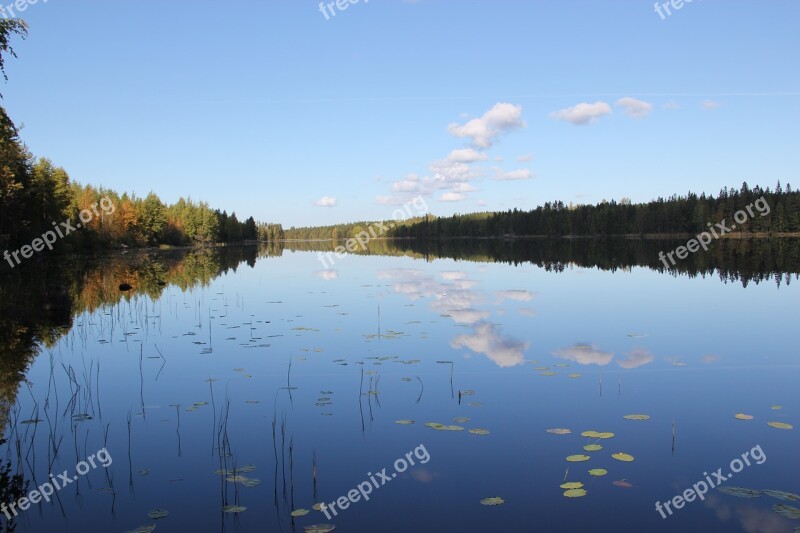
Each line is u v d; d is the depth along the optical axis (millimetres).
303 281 28859
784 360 10609
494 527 4891
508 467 6051
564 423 7328
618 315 15961
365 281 28266
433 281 27422
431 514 5113
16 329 14969
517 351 11461
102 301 20672
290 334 13695
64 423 7602
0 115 19281
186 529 4910
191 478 5918
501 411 7789
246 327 14875
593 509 5168
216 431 7207
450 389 8828
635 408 7910
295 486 5691
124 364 10875
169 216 89312
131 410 8094
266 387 9102
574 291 21984
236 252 74812
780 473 5887
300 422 7473
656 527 4863
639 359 10734
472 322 15023
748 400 8250
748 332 13359
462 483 5707
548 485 5641
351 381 9367
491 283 25812
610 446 6590
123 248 70000
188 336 13711
